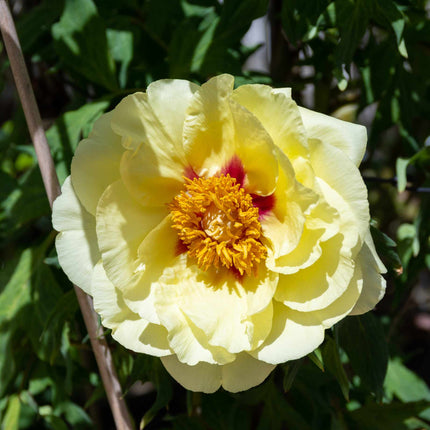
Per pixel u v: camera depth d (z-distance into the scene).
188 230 0.47
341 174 0.44
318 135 0.45
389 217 0.85
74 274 0.47
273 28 0.69
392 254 0.51
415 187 0.63
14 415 0.61
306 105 0.78
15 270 0.61
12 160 0.68
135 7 0.64
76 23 0.57
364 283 0.46
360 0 0.55
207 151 0.47
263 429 0.64
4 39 0.50
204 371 0.47
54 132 0.56
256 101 0.44
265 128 0.44
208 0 0.62
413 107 0.63
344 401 0.64
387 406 0.63
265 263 0.47
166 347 0.46
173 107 0.46
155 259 0.47
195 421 0.64
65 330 0.59
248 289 0.47
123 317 0.47
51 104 0.71
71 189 0.48
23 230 0.66
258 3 0.56
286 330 0.46
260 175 0.47
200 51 0.57
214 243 0.47
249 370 0.46
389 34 0.60
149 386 0.87
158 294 0.47
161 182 0.48
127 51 0.61
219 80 0.44
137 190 0.47
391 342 0.69
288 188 0.44
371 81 0.61
